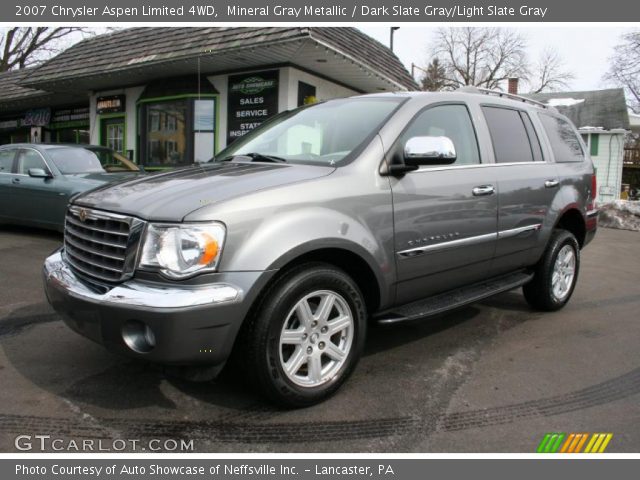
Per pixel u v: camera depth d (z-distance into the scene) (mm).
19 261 6379
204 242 2469
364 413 2867
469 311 4941
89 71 11164
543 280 4719
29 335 3916
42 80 11875
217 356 2527
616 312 5008
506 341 4109
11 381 3146
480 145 3992
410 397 3072
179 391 3064
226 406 2902
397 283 3293
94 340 2672
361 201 3045
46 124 15914
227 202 2592
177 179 3041
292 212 2750
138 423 2715
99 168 8047
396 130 3379
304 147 3564
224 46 8992
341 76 10656
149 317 2396
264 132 4094
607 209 13680
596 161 24016
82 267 2865
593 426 2783
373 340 4082
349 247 2926
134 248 2559
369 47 11219
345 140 3389
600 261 8086
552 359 3736
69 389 3061
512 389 3217
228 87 10344
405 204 3270
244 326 2662
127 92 12055
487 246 3918
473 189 3742
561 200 4699
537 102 5113
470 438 2646
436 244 3484
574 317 4812
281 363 2729
